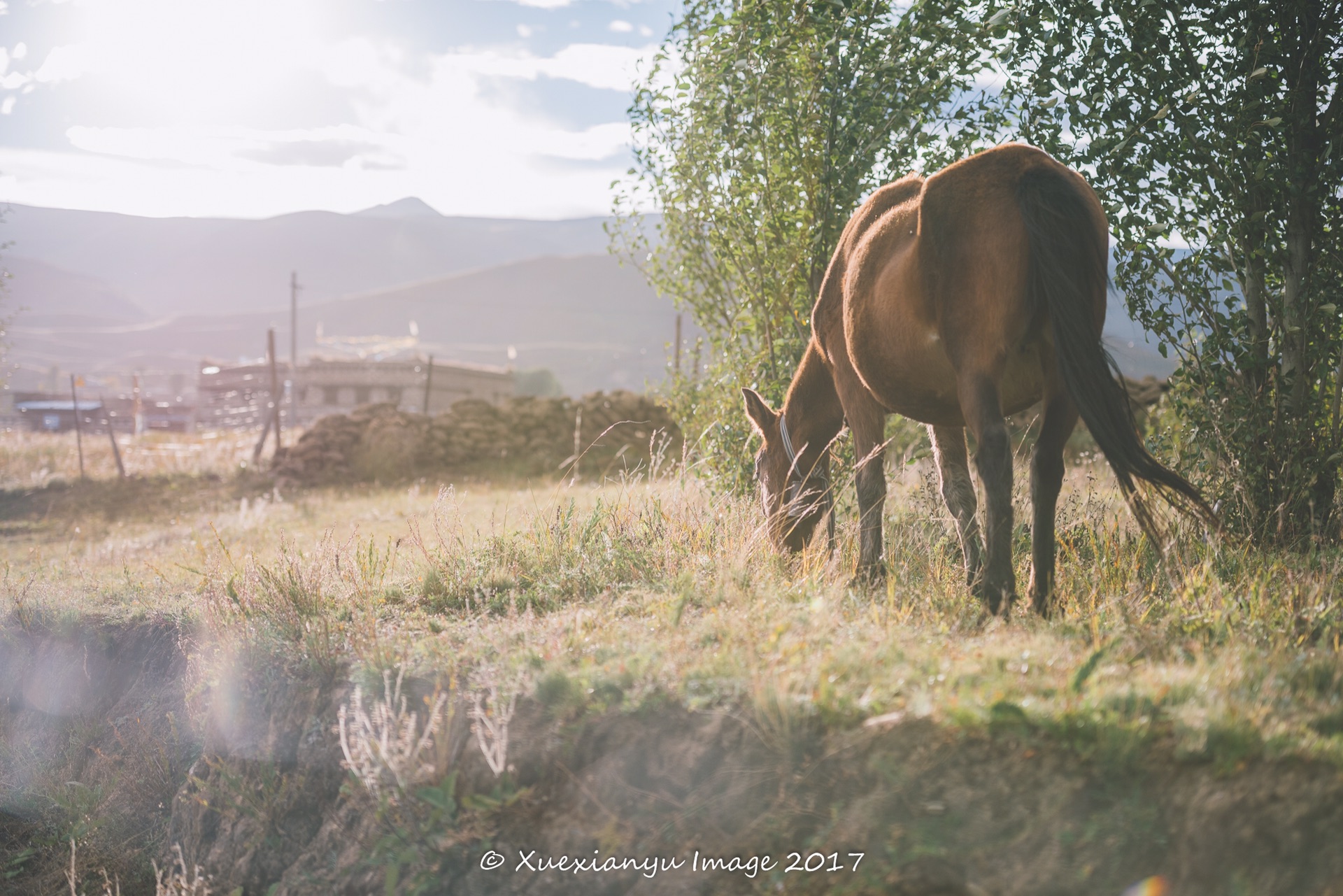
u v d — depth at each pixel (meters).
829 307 5.38
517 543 6.21
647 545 5.88
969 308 4.15
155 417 69.94
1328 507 6.02
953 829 2.72
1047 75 6.37
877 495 5.27
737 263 7.98
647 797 3.28
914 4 7.00
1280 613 4.12
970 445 7.45
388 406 21.42
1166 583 4.81
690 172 8.04
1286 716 2.83
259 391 36.66
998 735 2.90
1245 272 6.36
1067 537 5.68
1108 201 6.41
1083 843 2.56
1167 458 6.68
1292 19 6.04
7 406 56.66
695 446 8.11
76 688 6.16
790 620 4.12
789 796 3.04
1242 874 2.38
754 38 7.43
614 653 3.97
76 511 17.48
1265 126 6.06
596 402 22.64
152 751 5.45
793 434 6.00
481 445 21.22
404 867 3.58
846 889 2.74
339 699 4.39
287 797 4.28
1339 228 6.16
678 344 9.29
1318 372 6.07
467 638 4.61
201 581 7.13
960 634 3.97
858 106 7.24
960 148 7.18
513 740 3.64
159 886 4.46
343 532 11.25
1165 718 2.86
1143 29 6.14
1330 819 2.40
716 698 3.44
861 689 3.31
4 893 5.13
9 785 5.90
